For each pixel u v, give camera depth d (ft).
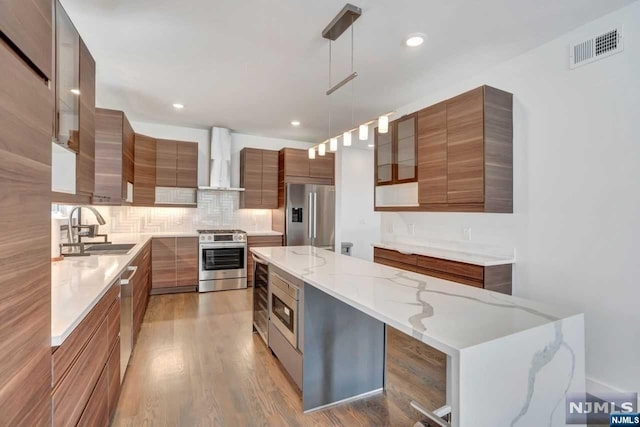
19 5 2.67
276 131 17.43
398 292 5.10
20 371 2.65
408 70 9.82
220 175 16.42
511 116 9.11
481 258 9.28
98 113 10.63
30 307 2.83
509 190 9.05
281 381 7.43
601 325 7.22
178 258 14.92
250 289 15.85
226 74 10.12
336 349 6.71
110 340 5.80
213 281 15.39
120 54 8.82
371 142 20.06
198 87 11.21
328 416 6.28
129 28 7.57
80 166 5.99
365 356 7.03
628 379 6.77
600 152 7.26
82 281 5.66
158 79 10.48
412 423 6.08
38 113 3.03
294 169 17.31
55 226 7.67
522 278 8.84
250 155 17.16
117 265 7.15
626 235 6.85
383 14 7.01
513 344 3.37
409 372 8.07
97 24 7.39
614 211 7.04
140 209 15.76
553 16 7.14
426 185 10.61
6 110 2.47
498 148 8.85
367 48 8.52
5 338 2.43
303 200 17.24
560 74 8.00
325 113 14.14
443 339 3.24
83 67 6.12
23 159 2.73
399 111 13.33
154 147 14.90
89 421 4.58
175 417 6.11
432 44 8.32
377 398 6.92
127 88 11.25
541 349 3.62
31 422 2.85
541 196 8.43
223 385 7.23
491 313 4.09
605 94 7.16
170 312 12.25
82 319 4.11
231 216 17.80
